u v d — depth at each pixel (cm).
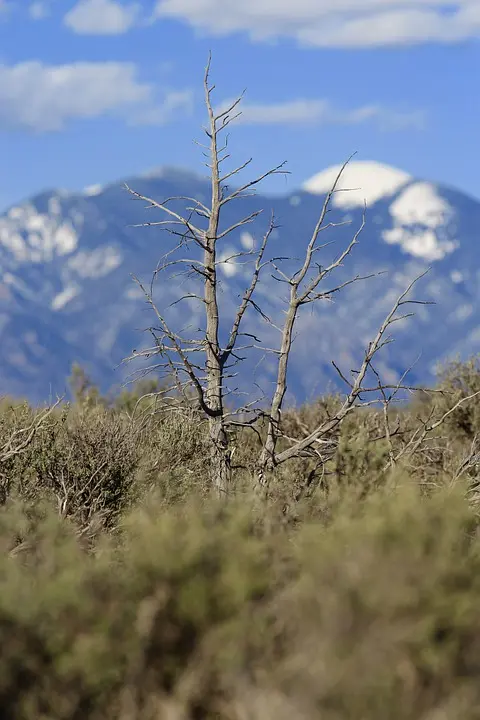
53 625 1073
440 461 2762
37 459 2356
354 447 1986
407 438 2905
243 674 1016
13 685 1052
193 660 1061
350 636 993
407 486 1584
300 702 966
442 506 1386
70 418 2559
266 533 1368
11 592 1088
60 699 1057
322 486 2166
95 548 1755
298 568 1209
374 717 965
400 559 1065
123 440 2450
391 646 988
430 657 999
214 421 2450
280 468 2425
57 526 1488
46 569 1218
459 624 1023
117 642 1066
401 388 2389
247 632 1040
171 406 2578
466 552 1323
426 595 1024
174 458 2548
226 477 2405
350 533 1160
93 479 2333
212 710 1050
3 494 2217
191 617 1068
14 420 2453
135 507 2180
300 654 994
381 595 1001
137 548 1166
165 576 1092
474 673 1026
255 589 1108
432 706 993
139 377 2412
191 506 1513
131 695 1055
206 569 1114
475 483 2289
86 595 1112
